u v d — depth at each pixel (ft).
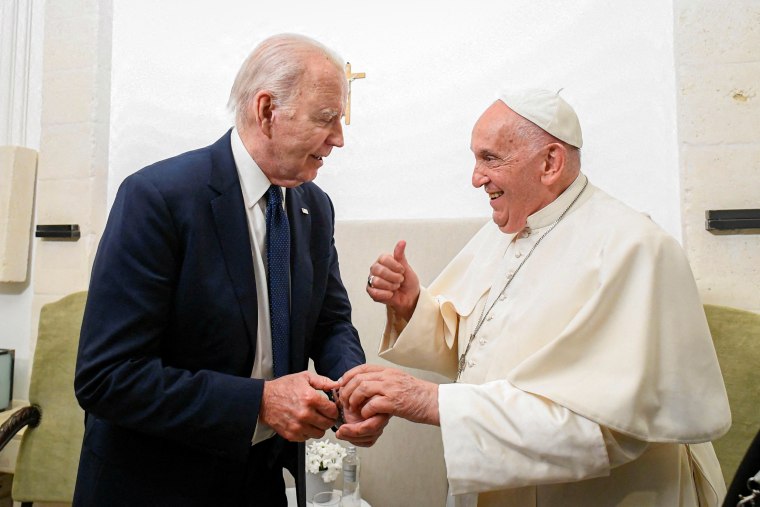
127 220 3.91
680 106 7.05
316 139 4.20
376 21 9.32
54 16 9.79
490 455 3.83
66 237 9.42
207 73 10.07
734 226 6.60
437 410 4.04
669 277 4.26
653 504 4.27
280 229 4.58
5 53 10.07
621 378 3.91
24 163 9.75
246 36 9.95
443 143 8.93
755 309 6.67
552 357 4.12
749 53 6.81
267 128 4.22
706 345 4.17
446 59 8.93
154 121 10.18
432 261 8.35
